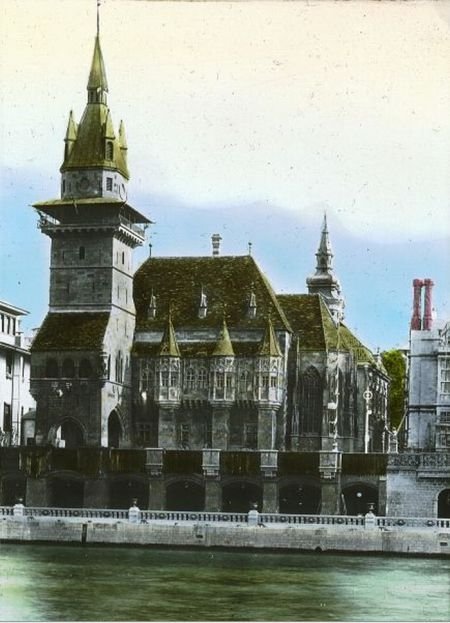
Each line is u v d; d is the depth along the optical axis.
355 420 156.50
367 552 110.06
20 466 133.50
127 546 114.50
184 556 106.88
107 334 145.00
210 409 148.38
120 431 149.75
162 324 153.50
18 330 162.12
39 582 88.62
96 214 148.00
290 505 139.38
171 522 114.00
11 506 127.81
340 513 128.75
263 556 108.00
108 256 147.50
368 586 88.75
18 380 160.62
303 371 152.62
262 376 147.50
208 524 113.25
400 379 183.50
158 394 149.50
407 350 165.75
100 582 89.12
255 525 112.38
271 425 147.62
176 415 149.50
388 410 176.88
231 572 95.69
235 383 148.50
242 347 149.50
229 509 139.75
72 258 148.50
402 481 124.44
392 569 98.88
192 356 149.88
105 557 105.12
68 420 144.50
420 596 84.44
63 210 148.75
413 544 109.38
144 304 155.88
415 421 138.62
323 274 176.62
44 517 116.62
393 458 124.88
